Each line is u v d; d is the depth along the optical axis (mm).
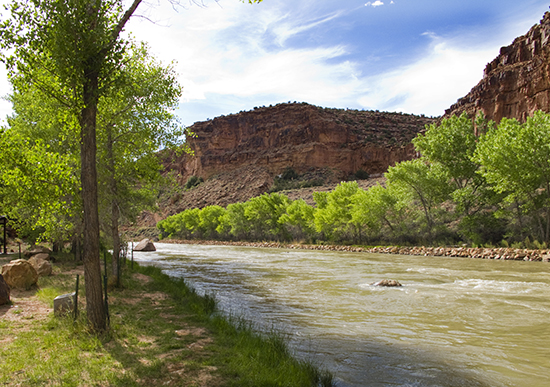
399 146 113938
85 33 6922
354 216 40000
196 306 9984
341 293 13867
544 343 7543
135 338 6824
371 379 5738
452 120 35531
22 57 7078
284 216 56156
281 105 134500
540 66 56406
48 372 4988
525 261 23516
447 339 7891
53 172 7547
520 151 26219
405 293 13453
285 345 7004
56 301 8266
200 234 86562
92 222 7133
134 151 13484
